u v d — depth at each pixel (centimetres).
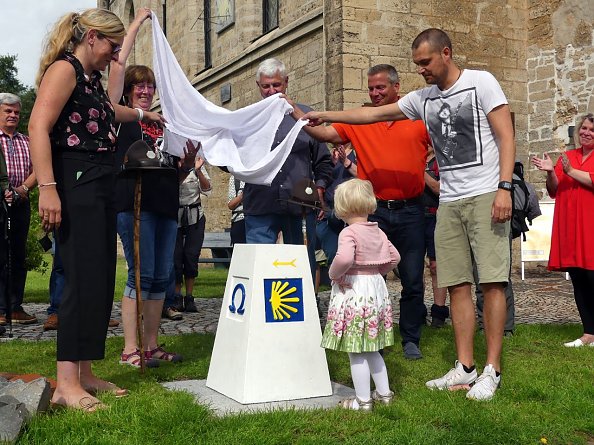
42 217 377
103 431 344
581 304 614
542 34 1362
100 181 398
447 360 533
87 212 392
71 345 388
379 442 337
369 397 399
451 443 336
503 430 359
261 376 416
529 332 653
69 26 394
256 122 531
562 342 615
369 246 403
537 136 1376
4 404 333
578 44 1305
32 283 1366
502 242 439
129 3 2794
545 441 347
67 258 390
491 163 442
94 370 498
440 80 449
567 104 1325
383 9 1247
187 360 536
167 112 527
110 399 400
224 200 1956
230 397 423
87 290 391
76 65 389
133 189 510
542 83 1362
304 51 1423
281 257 434
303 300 438
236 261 452
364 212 408
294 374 425
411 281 538
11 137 782
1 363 521
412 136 524
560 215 627
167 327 745
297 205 543
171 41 2361
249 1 1747
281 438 341
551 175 634
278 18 1628
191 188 868
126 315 523
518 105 1384
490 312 442
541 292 1049
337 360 526
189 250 875
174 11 2317
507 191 426
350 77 1224
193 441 333
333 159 582
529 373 483
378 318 397
